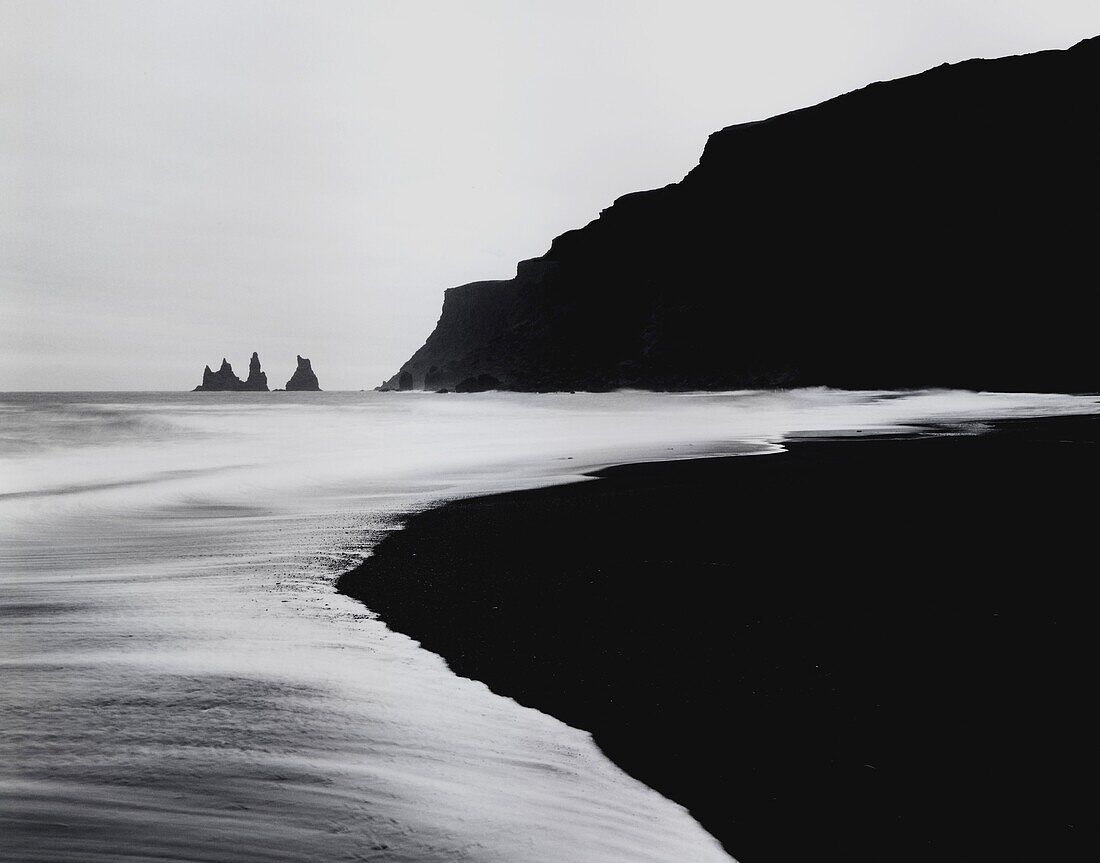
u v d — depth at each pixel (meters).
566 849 3.63
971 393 75.25
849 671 5.97
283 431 37.66
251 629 7.17
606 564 9.83
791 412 55.50
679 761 4.56
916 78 101.00
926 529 11.75
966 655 6.27
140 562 10.30
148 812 3.82
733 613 7.57
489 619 7.50
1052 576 8.85
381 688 5.66
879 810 4.01
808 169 103.69
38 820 3.70
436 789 4.17
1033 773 4.37
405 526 12.76
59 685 5.55
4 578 9.40
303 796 4.04
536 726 5.04
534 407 68.56
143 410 53.50
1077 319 79.94
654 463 22.25
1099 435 29.59
